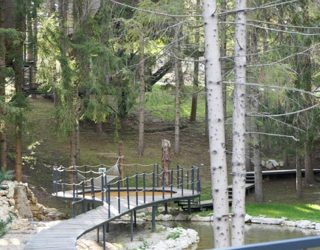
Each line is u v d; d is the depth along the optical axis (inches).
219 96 302.4
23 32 692.7
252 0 346.6
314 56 350.6
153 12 303.3
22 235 473.4
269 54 361.1
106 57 677.9
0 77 683.4
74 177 717.9
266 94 364.2
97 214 541.0
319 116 602.9
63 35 711.7
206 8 300.7
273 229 649.0
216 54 301.4
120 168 820.0
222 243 303.0
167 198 665.6
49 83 703.7
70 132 748.6
